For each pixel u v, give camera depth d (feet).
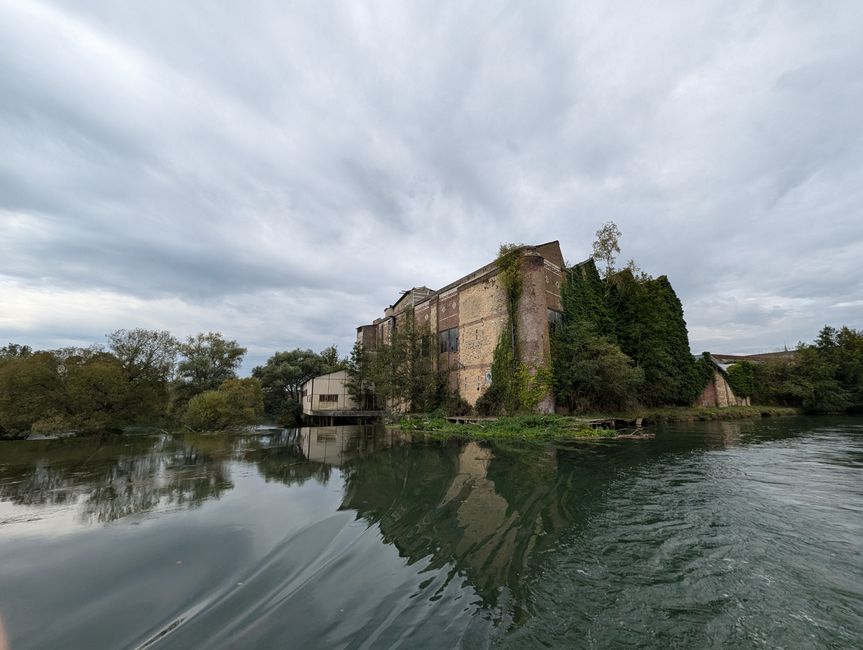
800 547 18.63
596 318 98.27
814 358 130.93
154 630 11.45
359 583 14.79
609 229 108.88
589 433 63.46
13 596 13.57
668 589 14.73
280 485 31.76
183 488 30.99
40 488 31.53
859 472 34.86
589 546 18.80
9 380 75.31
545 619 12.59
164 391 105.91
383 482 32.48
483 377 92.63
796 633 12.09
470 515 23.59
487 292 94.27
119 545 18.56
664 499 26.71
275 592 13.97
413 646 10.87
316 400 137.08
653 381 98.48
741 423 90.38
